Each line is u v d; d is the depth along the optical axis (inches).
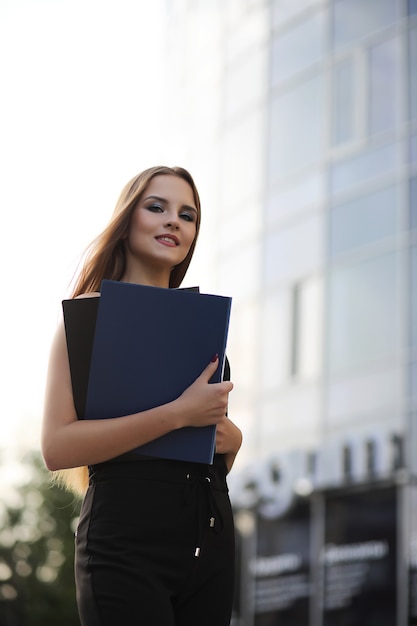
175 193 109.4
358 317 661.9
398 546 606.5
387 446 624.4
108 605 96.2
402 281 634.8
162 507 98.1
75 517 1005.2
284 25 770.8
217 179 818.2
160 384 97.2
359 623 622.8
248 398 736.3
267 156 765.9
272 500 696.4
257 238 761.0
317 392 680.4
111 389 96.7
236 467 730.8
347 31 712.4
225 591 101.8
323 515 658.8
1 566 988.6
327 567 650.8
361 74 694.5
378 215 661.3
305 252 713.6
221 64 837.8
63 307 100.2
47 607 984.3
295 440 690.8
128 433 94.7
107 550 97.2
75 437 95.4
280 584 682.8
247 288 761.6
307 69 740.7
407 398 618.2
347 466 648.4
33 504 1007.6
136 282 109.4
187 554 98.6
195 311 97.7
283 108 757.3
